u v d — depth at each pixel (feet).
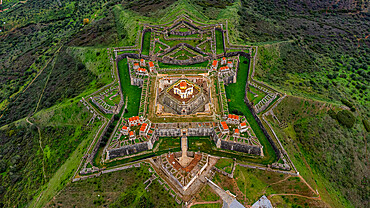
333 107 485.56
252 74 545.44
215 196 365.81
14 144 496.64
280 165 392.06
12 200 406.21
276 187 374.22
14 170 448.24
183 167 401.90
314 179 392.88
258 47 613.11
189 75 545.85
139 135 435.12
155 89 520.42
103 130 443.32
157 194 364.58
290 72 601.21
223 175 390.42
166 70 564.30
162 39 652.89
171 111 486.79
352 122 475.31
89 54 646.33
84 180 381.81
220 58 598.34
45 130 492.54
